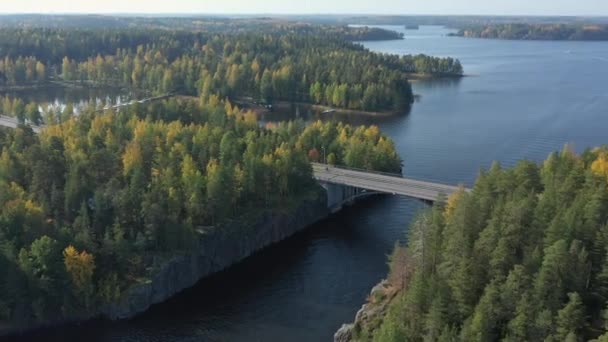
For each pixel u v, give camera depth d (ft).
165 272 339.16
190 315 325.42
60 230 327.06
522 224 263.49
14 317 303.89
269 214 413.59
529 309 229.66
